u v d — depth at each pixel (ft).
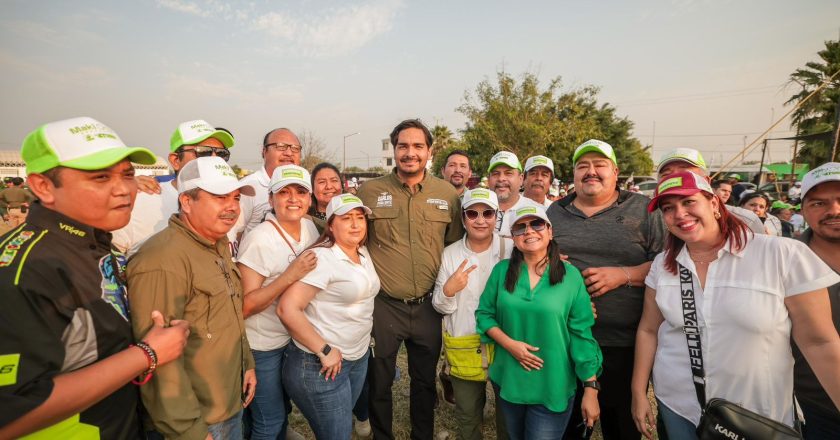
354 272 8.32
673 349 6.94
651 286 7.61
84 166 4.39
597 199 9.55
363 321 8.61
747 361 6.05
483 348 9.10
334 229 8.46
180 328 5.37
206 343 6.16
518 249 8.49
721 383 6.28
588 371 7.92
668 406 6.97
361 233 8.53
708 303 6.45
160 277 5.47
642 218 9.20
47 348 4.02
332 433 8.34
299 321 7.59
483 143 78.48
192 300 5.99
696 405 6.54
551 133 75.25
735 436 5.74
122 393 5.09
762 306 5.95
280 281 7.67
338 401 8.20
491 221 9.36
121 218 4.95
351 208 8.10
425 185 10.75
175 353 5.22
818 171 7.57
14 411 3.67
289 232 8.87
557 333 7.82
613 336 8.97
